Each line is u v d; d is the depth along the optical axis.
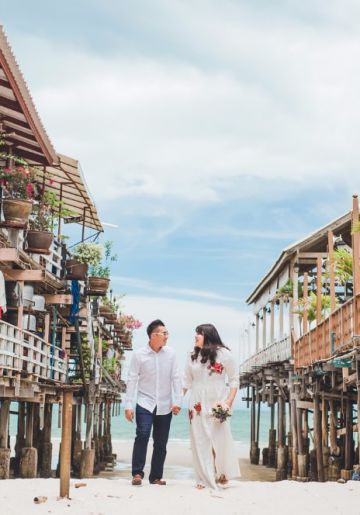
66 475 8.12
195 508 7.74
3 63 14.61
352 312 16.45
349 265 23.41
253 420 39.16
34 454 18.73
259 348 39.50
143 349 9.15
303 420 25.91
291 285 29.12
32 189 18.72
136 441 9.10
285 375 29.75
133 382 9.12
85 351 26.38
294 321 28.55
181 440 70.62
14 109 17.14
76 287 23.33
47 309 23.78
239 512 7.66
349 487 9.27
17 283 18.19
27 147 19.48
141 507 7.71
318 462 21.58
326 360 19.36
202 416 8.86
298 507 8.02
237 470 9.02
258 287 36.44
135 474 9.09
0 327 15.84
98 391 27.36
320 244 28.55
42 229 19.45
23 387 17.83
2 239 16.98
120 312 34.12
